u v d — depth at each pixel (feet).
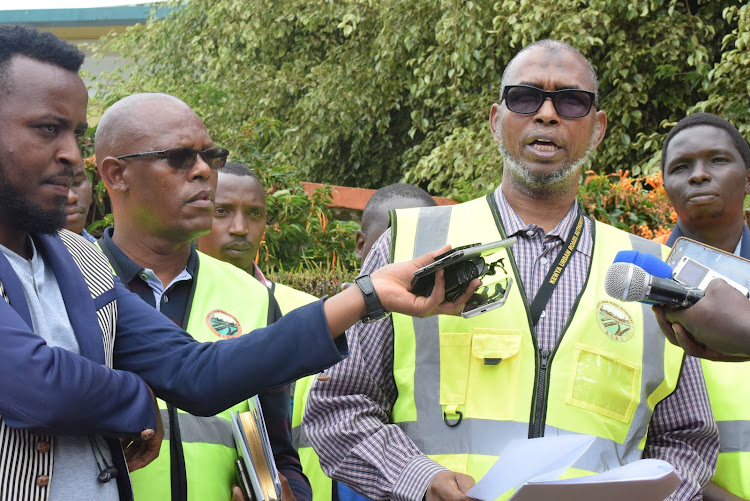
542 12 28.73
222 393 6.55
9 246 6.11
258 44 39.83
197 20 40.93
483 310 7.11
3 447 5.59
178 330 6.97
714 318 6.81
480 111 31.96
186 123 8.62
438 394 8.33
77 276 6.35
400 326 8.59
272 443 8.55
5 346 5.58
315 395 8.63
